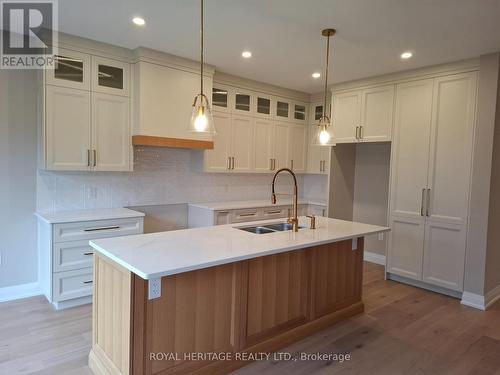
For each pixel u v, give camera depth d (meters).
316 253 2.95
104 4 2.61
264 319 2.59
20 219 3.43
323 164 5.47
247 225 3.15
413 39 3.15
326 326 3.05
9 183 3.35
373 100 4.44
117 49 3.56
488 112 3.44
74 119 3.36
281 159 5.34
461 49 3.35
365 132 4.52
